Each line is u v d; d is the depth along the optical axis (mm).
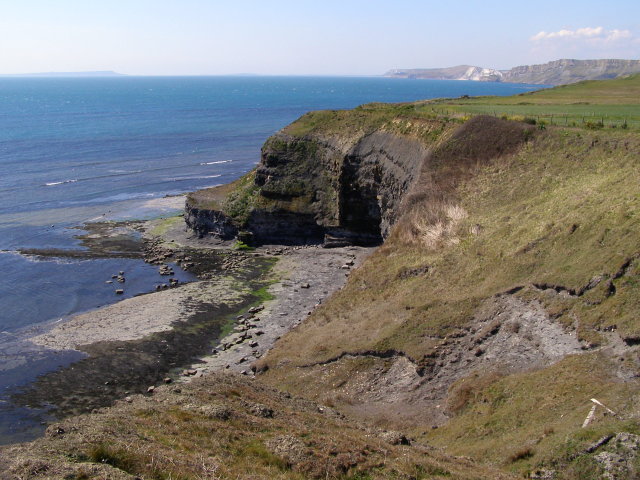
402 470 19406
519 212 44219
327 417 27609
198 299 60156
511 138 55688
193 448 19000
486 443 24547
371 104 96312
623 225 32188
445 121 65812
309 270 69438
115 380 43031
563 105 73250
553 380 26328
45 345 48969
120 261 73125
